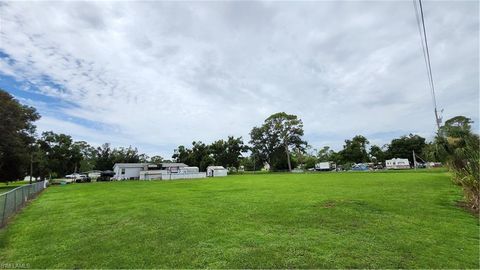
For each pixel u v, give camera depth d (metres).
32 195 20.34
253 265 5.16
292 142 77.25
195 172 56.78
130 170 61.75
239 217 9.34
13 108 35.62
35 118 43.53
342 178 29.06
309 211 9.97
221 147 77.81
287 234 7.12
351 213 9.41
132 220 9.41
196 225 8.32
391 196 13.05
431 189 15.62
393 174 34.00
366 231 7.24
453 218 8.54
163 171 59.06
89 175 58.16
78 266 5.34
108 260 5.59
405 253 5.62
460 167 14.02
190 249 6.12
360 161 90.00
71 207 13.29
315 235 6.98
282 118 76.94
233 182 29.45
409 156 82.94
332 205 10.98
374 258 5.38
